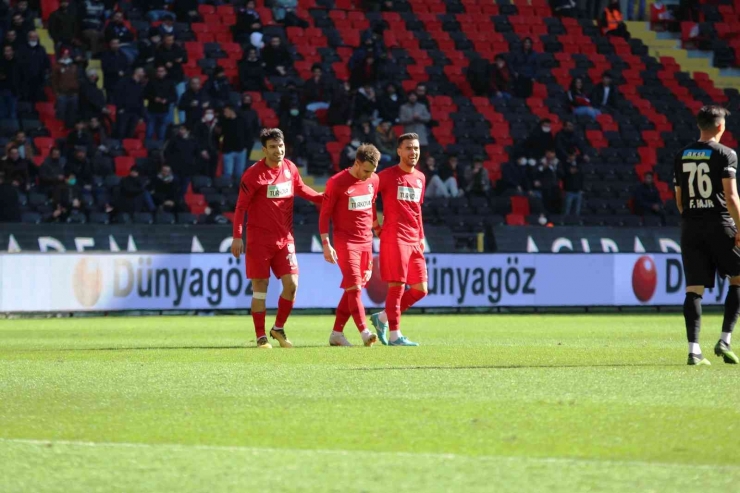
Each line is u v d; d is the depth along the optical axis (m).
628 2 121.62
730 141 111.88
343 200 42.72
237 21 101.88
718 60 120.12
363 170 42.53
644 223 96.50
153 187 86.50
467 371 32.00
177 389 28.11
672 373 31.03
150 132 91.25
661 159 107.00
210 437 20.69
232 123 89.62
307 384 28.91
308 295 77.25
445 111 104.38
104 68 93.25
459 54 110.19
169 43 92.31
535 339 49.50
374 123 97.69
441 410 23.78
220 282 76.50
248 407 24.53
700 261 32.72
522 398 25.67
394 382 29.20
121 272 74.56
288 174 42.38
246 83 97.44
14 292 72.56
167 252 76.38
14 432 21.42
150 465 18.11
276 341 48.16
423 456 18.66
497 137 103.19
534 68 108.69
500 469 17.56
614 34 117.94
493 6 116.25
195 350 41.56
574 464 17.97
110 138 90.38
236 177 90.25
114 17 94.06
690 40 121.12
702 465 17.88
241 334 53.94
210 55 100.88
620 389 27.27
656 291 83.88
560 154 96.00
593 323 65.25
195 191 88.25
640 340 48.44
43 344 46.50
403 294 44.16
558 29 116.56
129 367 34.25
